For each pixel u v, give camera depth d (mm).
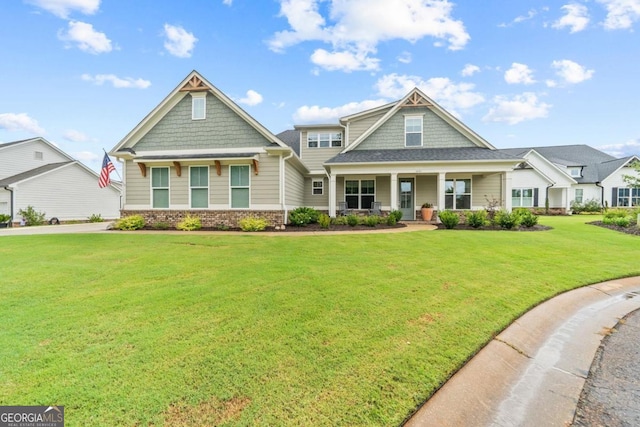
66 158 25469
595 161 30125
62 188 22344
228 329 3133
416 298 4164
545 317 3895
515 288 4809
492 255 6992
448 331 3252
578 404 2303
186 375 2342
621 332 3639
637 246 8258
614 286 5254
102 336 2949
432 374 2480
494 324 3500
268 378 2330
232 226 12898
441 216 12273
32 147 23047
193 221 12555
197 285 4590
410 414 2043
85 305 3756
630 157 26203
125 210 13562
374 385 2305
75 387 2184
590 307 4395
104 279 4898
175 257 6574
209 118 13383
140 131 13586
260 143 13094
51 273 5238
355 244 8266
